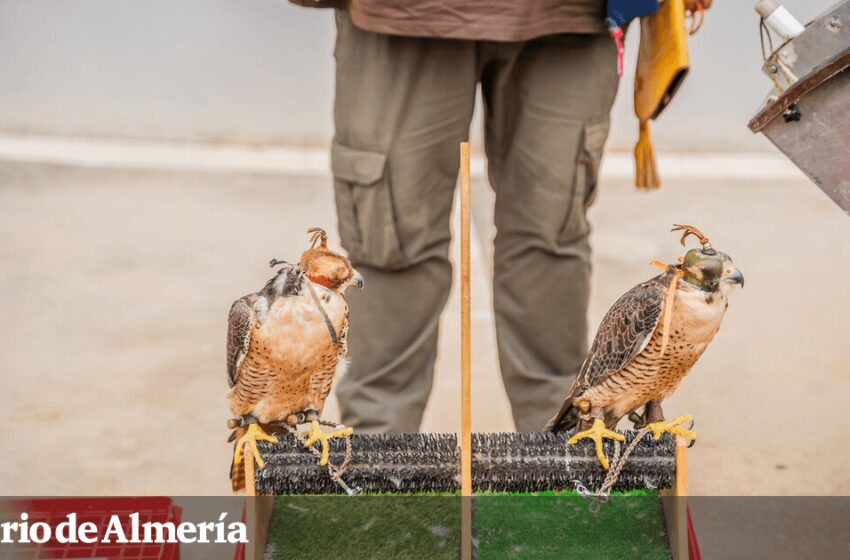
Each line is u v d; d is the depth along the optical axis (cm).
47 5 995
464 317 278
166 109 844
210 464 458
